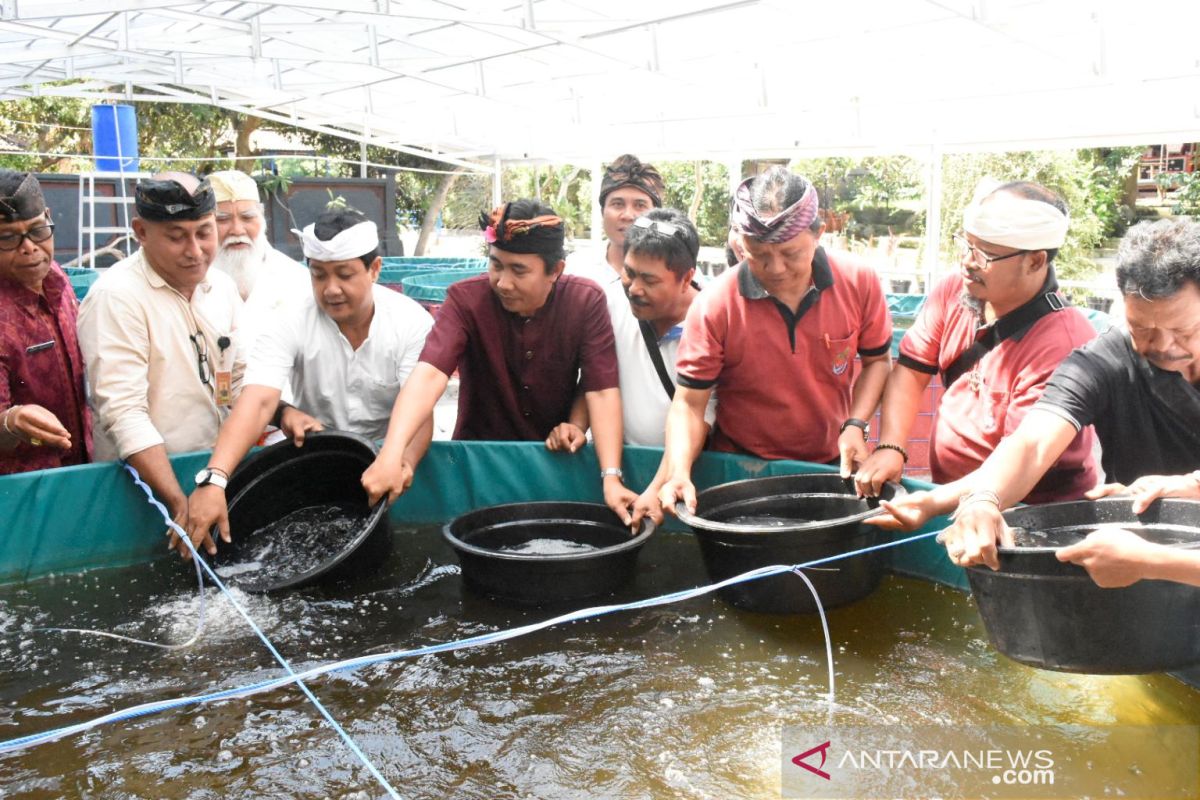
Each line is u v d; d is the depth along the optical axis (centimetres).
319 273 283
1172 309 183
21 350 271
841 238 1459
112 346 276
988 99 747
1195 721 188
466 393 320
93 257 1040
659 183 350
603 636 228
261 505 291
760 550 224
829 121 877
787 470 273
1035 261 222
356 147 1877
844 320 261
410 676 209
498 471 309
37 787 170
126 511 286
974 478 201
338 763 177
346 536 285
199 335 294
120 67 1176
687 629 231
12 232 256
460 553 248
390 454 264
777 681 206
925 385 266
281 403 302
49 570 276
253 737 186
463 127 1303
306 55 1046
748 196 239
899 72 759
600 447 287
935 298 260
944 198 1323
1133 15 597
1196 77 602
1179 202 1107
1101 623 170
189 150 1755
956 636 226
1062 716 191
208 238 278
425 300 730
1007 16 600
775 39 750
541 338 293
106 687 206
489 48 936
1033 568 171
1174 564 156
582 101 1083
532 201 272
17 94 1281
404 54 1011
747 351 263
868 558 234
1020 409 229
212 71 1187
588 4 747
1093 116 687
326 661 217
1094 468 242
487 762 177
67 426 290
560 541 283
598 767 175
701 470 291
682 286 274
